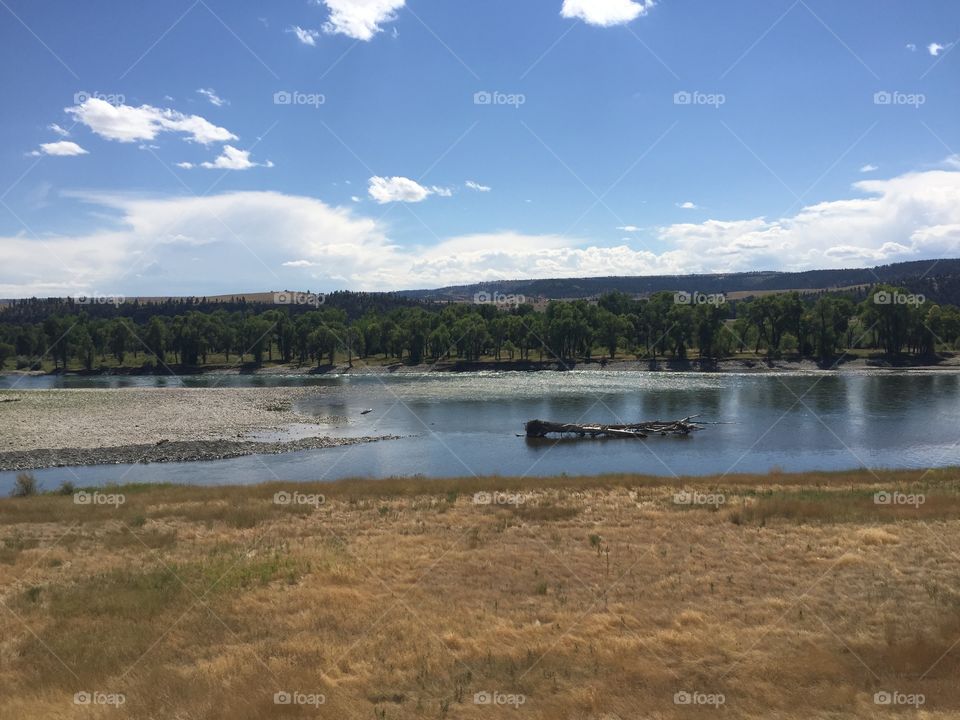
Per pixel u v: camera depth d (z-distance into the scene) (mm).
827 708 10680
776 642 13461
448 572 17922
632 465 41094
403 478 33500
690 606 15477
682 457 43406
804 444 46844
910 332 106188
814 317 109500
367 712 10547
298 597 15828
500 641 13477
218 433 53969
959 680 11656
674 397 73688
